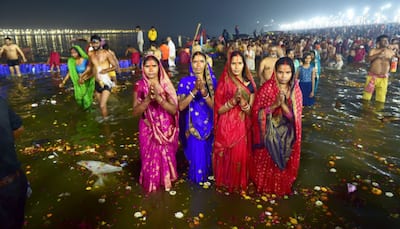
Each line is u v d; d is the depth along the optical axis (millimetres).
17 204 2348
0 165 2189
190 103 3688
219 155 3611
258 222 3127
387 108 7305
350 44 21438
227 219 3176
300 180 3973
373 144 5121
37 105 7762
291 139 3416
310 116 6711
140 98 3520
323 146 5059
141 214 3270
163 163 3658
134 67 15125
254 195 3607
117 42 41406
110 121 6457
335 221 3141
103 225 3104
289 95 3324
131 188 3805
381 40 7582
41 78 12180
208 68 3697
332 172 4184
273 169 3539
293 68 3246
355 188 3719
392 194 3631
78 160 4602
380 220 3158
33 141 5363
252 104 3492
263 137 3432
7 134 2242
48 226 3100
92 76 6738
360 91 9266
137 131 5840
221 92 3430
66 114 6992
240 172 3629
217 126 3537
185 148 3934
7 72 13594
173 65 16016
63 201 3535
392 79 11250
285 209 3346
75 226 3094
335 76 12281
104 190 3766
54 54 13891
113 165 4434
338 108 7344
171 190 3725
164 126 3539
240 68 3352
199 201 3498
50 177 4098
